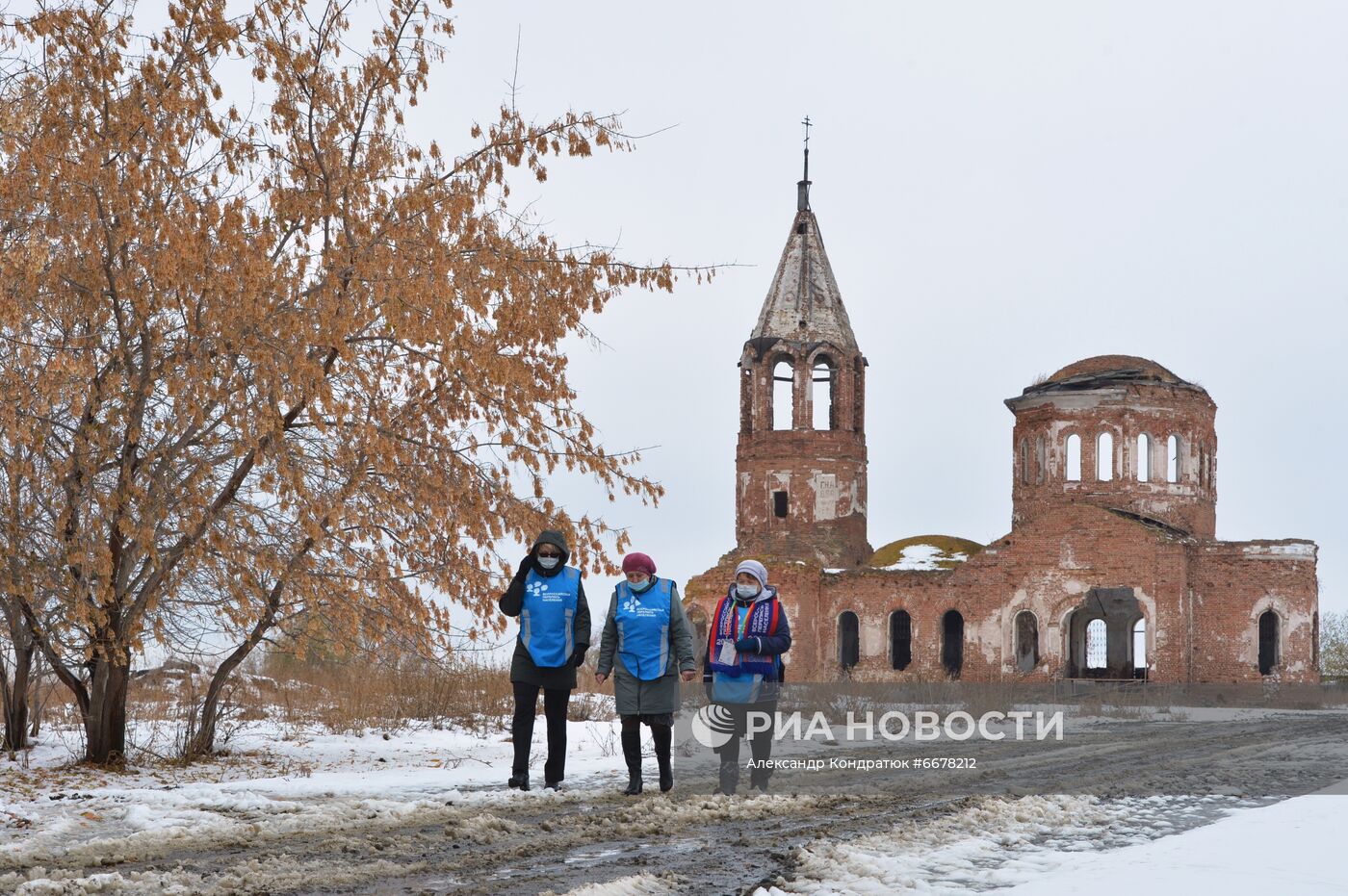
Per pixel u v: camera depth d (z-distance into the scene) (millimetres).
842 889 7340
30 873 8180
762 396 59906
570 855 8891
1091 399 56688
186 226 14266
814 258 60906
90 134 14820
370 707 25188
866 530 61156
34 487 15008
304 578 15828
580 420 16031
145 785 14633
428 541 16156
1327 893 6867
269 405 14242
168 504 15430
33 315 14828
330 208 15281
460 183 15773
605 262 16141
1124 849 8594
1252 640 52438
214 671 20219
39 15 14758
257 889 7703
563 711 13742
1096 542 54281
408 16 15930
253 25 15695
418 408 15891
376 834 9969
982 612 55750
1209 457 58156
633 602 13133
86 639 16797
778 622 12992
